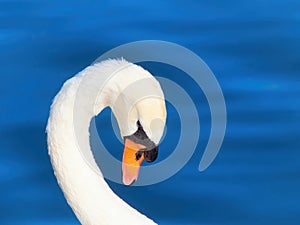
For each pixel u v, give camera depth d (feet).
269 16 59.88
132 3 60.80
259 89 51.52
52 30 56.80
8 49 54.54
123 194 42.88
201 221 42.09
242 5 61.05
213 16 59.47
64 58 53.47
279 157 45.91
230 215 42.63
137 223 24.12
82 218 23.97
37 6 60.54
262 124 48.44
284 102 50.57
